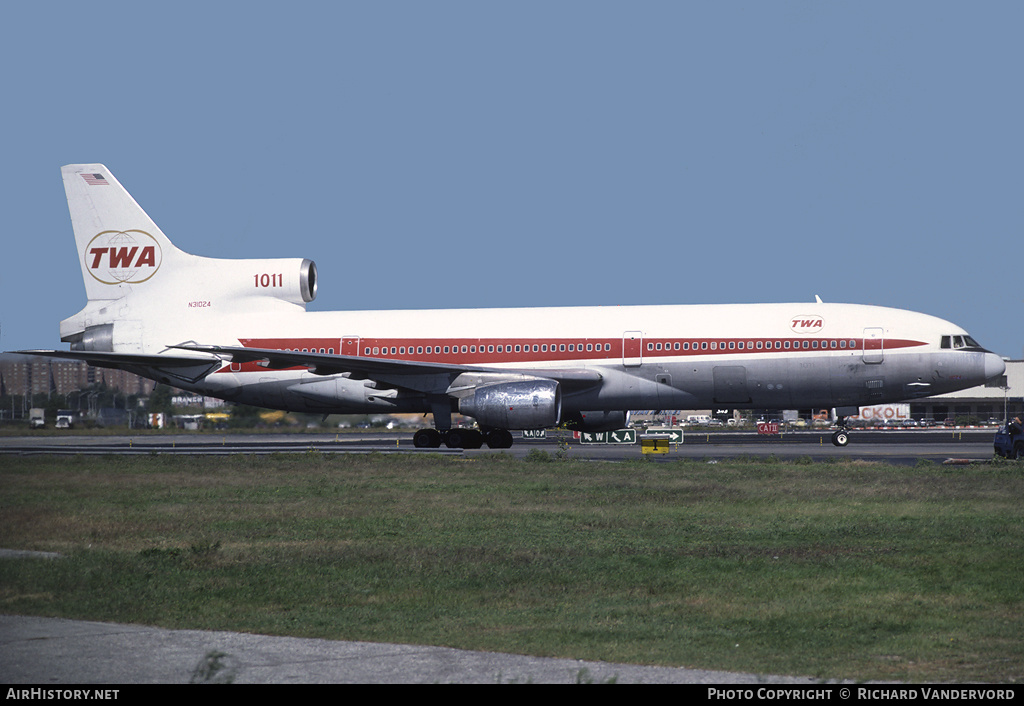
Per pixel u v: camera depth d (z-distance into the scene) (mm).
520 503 71938
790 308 131000
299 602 40594
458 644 33469
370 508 70000
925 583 43562
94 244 148875
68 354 139375
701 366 129000
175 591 42562
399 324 139250
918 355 125812
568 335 133000
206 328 144250
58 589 42906
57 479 93562
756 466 100250
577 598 41281
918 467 96688
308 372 141625
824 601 40375
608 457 119688
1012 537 54938
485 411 124375
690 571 46750
